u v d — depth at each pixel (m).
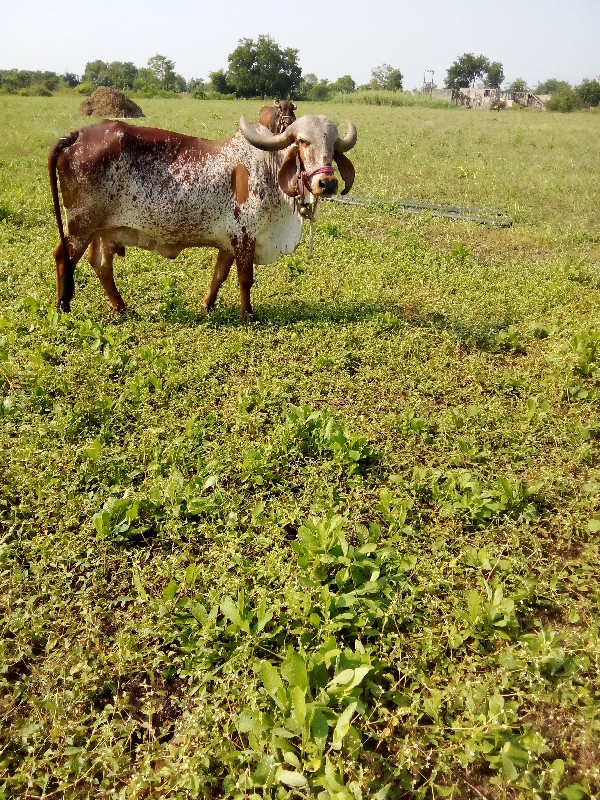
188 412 4.74
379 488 4.10
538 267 8.16
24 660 2.96
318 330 6.02
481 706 2.69
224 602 3.00
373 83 82.00
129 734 2.62
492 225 10.41
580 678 2.81
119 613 3.15
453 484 3.96
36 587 3.25
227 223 5.83
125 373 5.18
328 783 2.33
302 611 3.05
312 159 5.37
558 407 5.13
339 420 4.78
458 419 4.67
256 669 2.74
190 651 2.91
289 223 6.16
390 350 5.73
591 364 5.48
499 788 2.51
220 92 65.62
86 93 63.53
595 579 3.50
